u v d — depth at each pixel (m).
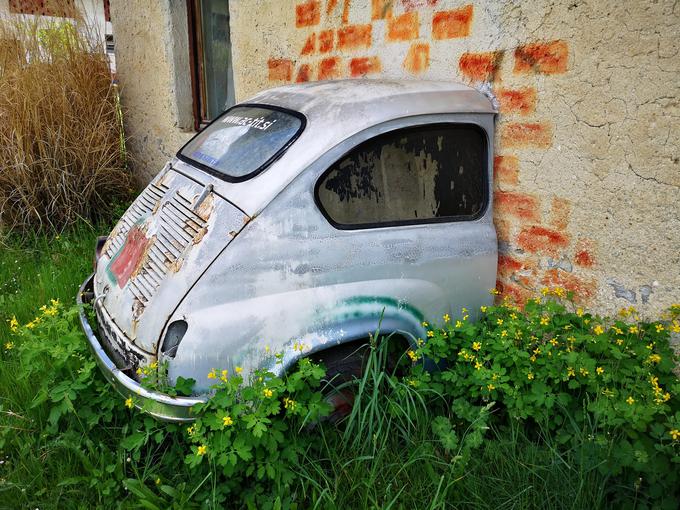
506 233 3.40
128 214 3.44
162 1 6.05
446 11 3.54
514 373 2.80
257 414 2.39
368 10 4.09
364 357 2.86
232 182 2.84
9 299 4.30
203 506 2.45
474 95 3.27
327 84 3.34
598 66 2.86
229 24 5.84
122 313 2.81
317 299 2.70
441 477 2.42
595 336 2.77
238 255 2.61
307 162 2.74
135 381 2.55
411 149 2.98
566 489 2.43
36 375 3.24
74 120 5.97
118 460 2.66
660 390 2.51
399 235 2.90
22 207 5.69
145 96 6.95
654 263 2.81
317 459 2.65
